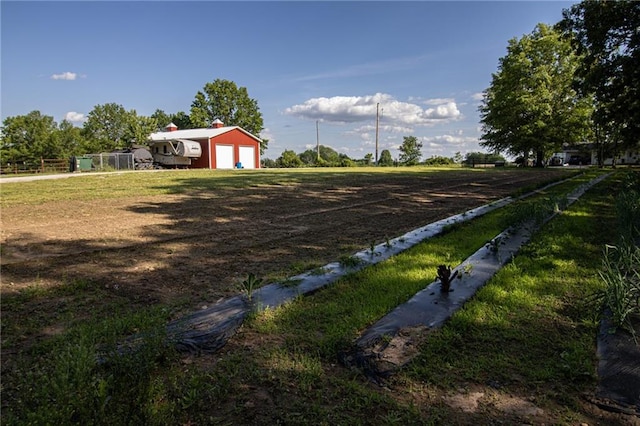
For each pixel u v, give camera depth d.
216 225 6.57
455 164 45.22
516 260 4.30
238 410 1.85
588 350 2.38
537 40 31.69
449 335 2.58
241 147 33.03
